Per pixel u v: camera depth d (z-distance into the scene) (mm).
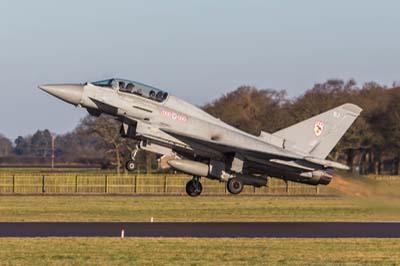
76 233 76812
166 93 99625
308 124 103438
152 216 97062
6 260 58625
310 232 80438
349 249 66875
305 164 102750
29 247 65312
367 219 96562
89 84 96250
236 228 83250
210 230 80938
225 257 61156
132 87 97812
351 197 106438
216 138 100375
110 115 98250
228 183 102188
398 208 104312
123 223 87000
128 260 59094
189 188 103500
